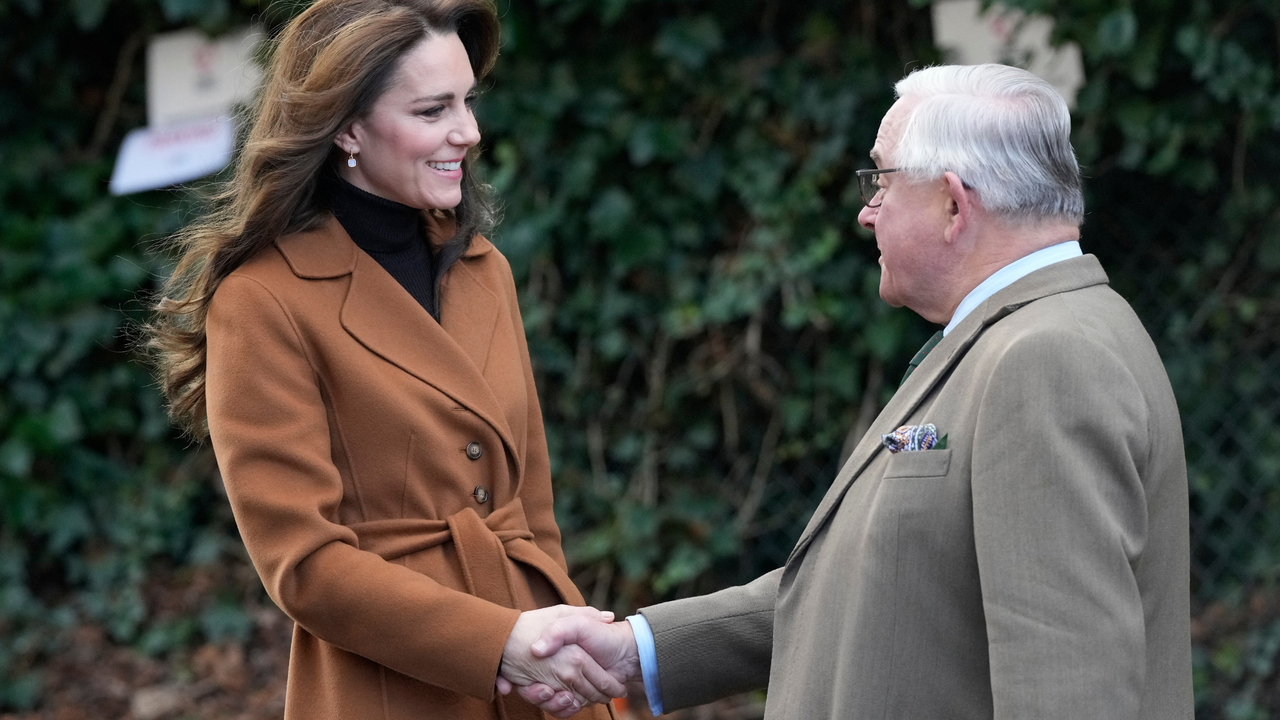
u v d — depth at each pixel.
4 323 12.12
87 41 12.77
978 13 10.32
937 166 4.79
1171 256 10.77
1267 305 10.63
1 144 12.54
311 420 5.12
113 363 12.62
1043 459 4.12
